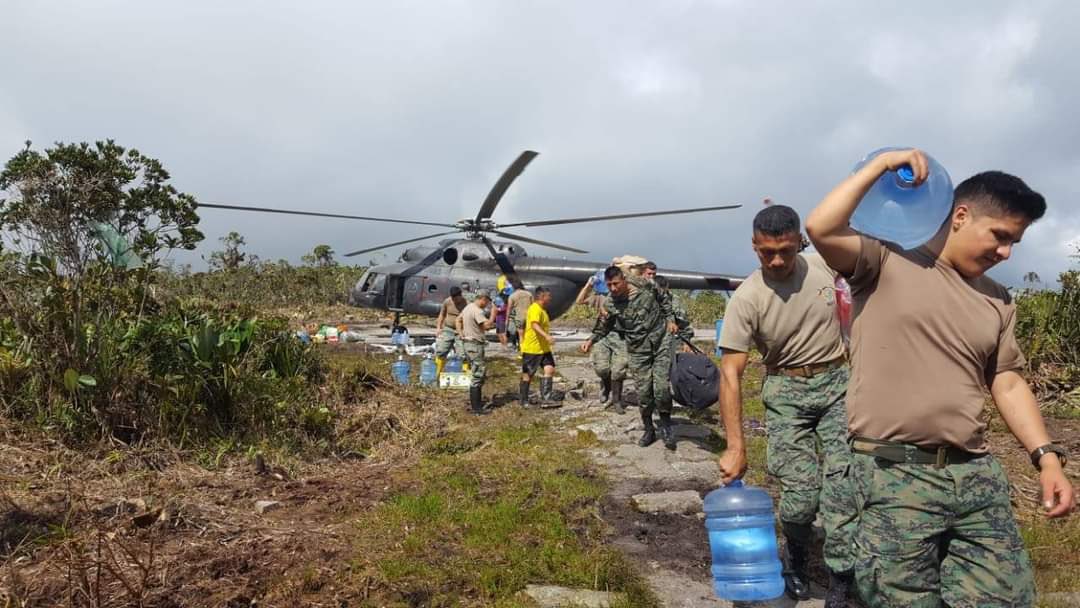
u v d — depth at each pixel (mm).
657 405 6938
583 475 6086
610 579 3984
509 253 16516
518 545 4395
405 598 3645
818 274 3691
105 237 7273
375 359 12938
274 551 4078
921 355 2289
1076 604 3623
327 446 6930
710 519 3898
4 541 3961
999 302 2303
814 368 3682
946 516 2285
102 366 6043
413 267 16641
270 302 25297
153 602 3387
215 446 6277
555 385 10773
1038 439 2270
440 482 5680
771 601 3828
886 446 2344
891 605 2369
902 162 2168
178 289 19484
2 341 6363
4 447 5406
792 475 3703
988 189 2191
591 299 16078
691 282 15242
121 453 5688
